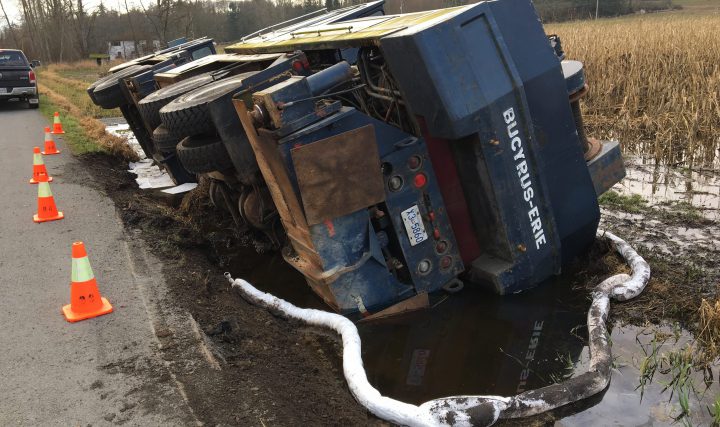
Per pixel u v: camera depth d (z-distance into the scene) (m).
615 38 20.89
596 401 3.88
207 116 5.84
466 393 4.19
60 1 57.88
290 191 4.79
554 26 32.34
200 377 3.84
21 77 19.47
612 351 4.42
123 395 3.66
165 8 39.91
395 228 5.09
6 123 16.44
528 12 4.98
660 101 12.86
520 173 4.99
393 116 5.41
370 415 3.77
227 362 4.07
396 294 5.18
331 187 4.75
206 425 3.35
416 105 4.86
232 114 5.67
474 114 4.68
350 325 4.75
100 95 10.41
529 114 4.93
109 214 7.36
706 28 21.55
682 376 4.00
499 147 4.84
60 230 6.78
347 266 4.96
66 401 3.62
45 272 5.60
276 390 3.82
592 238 5.76
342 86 5.54
